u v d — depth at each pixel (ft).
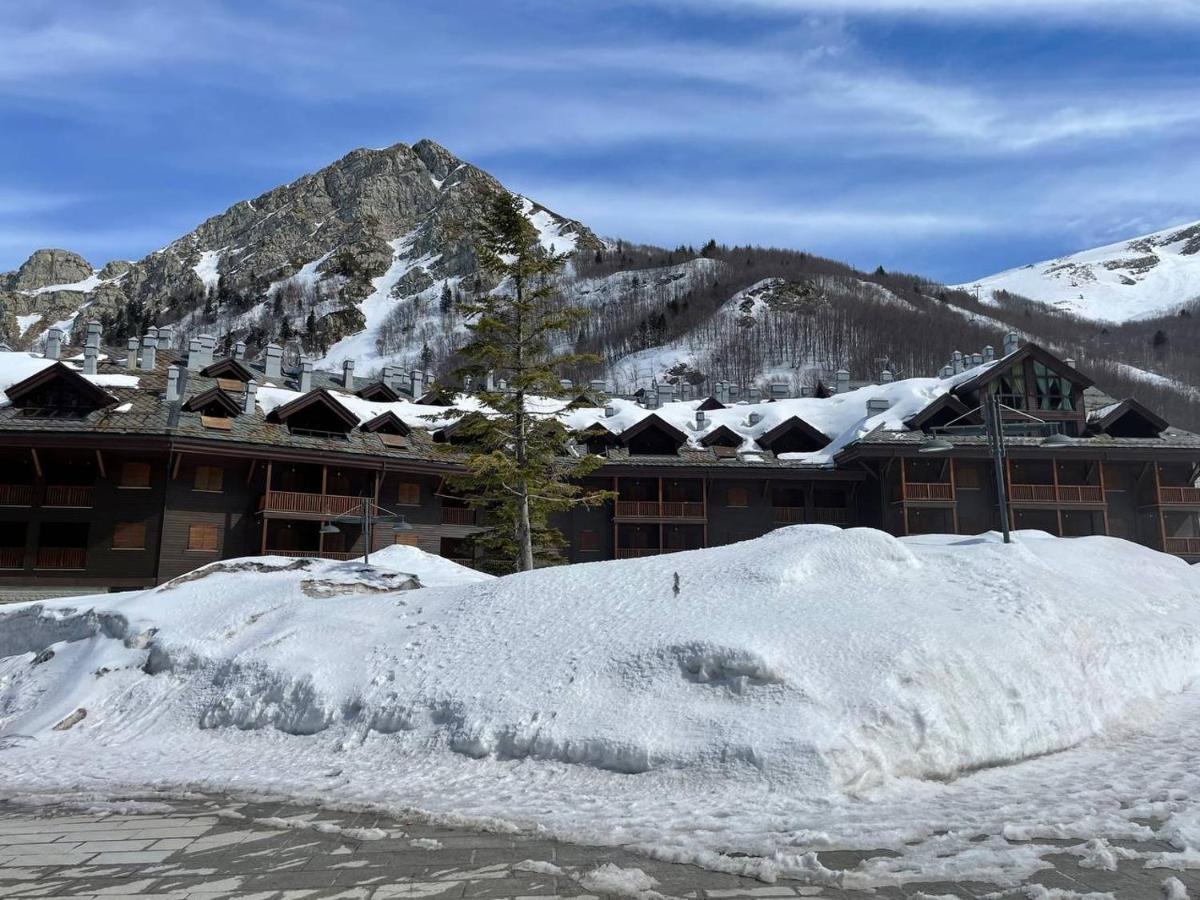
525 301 81.71
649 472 138.62
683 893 21.43
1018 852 23.35
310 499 119.55
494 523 106.52
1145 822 25.91
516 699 40.09
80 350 149.79
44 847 27.66
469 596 54.70
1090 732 38.93
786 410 161.48
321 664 49.60
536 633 46.34
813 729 33.06
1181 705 44.14
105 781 40.09
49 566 109.19
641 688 38.42
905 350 503.61
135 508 112.57
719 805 29.91
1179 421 416.67
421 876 23.50
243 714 48.14
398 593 61.67
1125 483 139.74
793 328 558.56
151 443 108.17
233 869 24.66
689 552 56.18
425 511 132.46
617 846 25.95
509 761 36.81
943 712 35.22
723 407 171.32
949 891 20.88
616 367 540.52
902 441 131.64
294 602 61.93
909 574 49.96
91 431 106.32
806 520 142.41
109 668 57.77
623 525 143.54
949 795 30.58
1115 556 66.39
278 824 30.14
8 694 61.05
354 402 142.92
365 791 34.91
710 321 593.83
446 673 44.68
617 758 34.45
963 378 146.61
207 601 65.10
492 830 28.37
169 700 53.01
